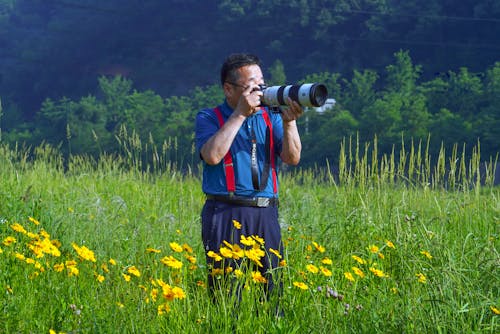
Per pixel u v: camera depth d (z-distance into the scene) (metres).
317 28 161.38
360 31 163.00
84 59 192.38
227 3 173.88
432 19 153.50
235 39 175.50
